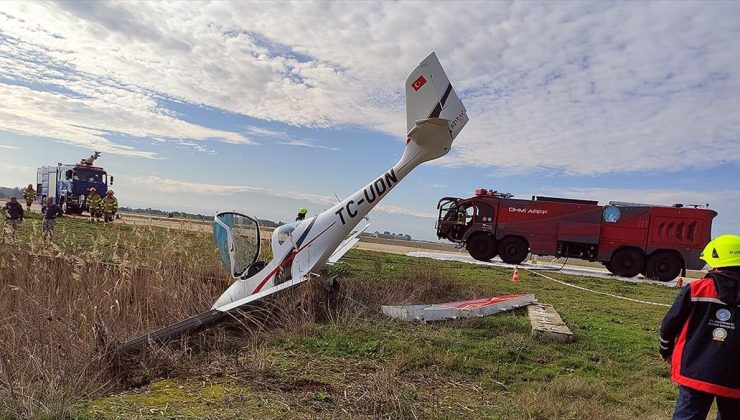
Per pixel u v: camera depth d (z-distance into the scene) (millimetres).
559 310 9703
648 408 4855
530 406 4629
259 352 5938
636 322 9062
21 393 4480
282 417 4203
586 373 5855
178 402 4520
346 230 8727
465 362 5910
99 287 7730
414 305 8641
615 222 20516
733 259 3309
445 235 22453
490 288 12047
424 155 8914
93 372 5340
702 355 3299
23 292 7578
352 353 6113
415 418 4281
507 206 21641
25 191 32875
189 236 9859
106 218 23094
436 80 8961
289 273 8305
